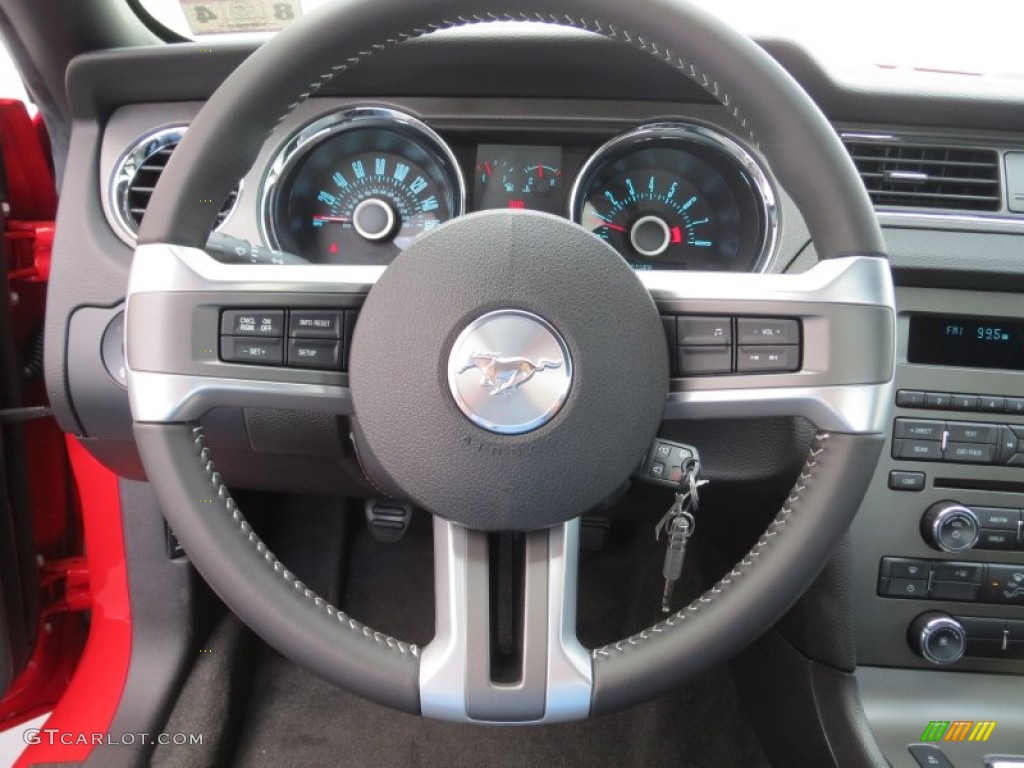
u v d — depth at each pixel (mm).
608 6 660
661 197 1076
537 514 658
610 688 655
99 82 1023
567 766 1318
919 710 1057
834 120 1030
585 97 1038
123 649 1351
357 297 698
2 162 1129
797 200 692
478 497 654
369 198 1088
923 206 1024
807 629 1064
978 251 1002
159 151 1063
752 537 1125
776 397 674
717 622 646
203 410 686
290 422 968
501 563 903
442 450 649
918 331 1039
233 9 1105
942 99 995
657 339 661
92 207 1031
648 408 660
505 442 642
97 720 1305
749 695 1309
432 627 1500
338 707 1405
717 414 689
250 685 1426
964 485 1029
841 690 1052
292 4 1086
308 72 676
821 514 658
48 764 1276
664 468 748
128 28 1096
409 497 692
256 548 667
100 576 1344
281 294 688
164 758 1237
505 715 662
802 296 668
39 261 1169
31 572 1228
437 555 699
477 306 639
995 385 1017
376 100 1039
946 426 1018
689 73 688
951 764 1000
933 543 1011
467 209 1072
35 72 1039
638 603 1511
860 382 661
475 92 1040
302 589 668
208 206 683
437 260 650
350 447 998
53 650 1374
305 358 694
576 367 641
